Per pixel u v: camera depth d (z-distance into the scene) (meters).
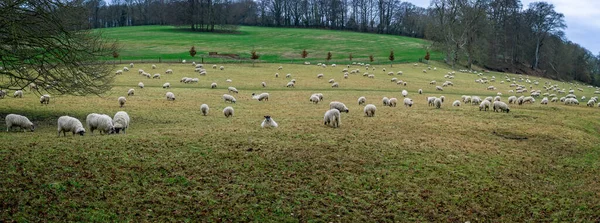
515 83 81.50
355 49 127.81
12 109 32.00
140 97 42.97
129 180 15.68
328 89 57.97
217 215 13.90
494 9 126.94
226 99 42.19
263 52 114.31
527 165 21.81
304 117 31.64
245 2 198.12
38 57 25.44
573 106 47.91
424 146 23.06
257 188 16.06
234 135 22.72
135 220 13.10
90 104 36.72
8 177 14.66
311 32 162.50
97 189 14.68
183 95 46.03
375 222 14.39
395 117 32.47
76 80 28.25
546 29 125.12
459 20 105.69
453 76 83.19
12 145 18.36
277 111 35.69
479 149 23.69
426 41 146.75
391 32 182.75
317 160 19.28
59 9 25.47
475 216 15.39
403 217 14.88
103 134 22.50
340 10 189.62
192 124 27.66
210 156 18.80
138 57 94.12
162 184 15.66
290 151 20.14
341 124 27.98
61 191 14.23
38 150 17.73
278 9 192.75
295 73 76.31
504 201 16.81
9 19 22.69
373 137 24.17
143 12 199.88
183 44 120.88
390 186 17.25
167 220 13.27
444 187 17.62
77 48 27.27
